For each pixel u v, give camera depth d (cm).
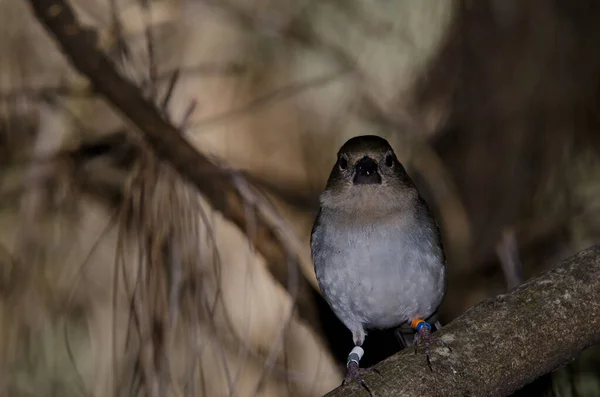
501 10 1116
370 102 1098
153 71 877
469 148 1138
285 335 881
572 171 1071
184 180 861
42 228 940
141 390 769
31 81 977
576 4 1089
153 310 773
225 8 1010
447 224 1139
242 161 1039
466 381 661
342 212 862
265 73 1060
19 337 881
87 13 995
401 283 855
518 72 1106
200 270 796
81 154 981
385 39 1109
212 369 849
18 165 991
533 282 712
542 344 682
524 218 1092
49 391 888
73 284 846
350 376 770
